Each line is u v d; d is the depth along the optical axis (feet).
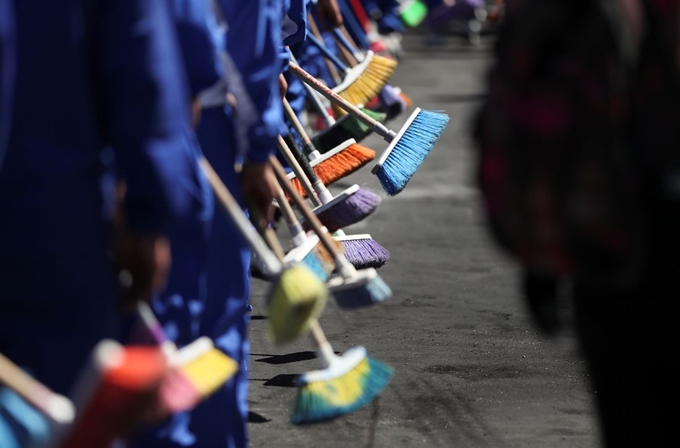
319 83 45.44
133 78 20.18
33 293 20.68
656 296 20.03
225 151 28.35
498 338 44.16
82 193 20.61
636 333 20.35
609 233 19.30
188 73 25.41
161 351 20.86
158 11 20.34
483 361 41.39
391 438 34.53
